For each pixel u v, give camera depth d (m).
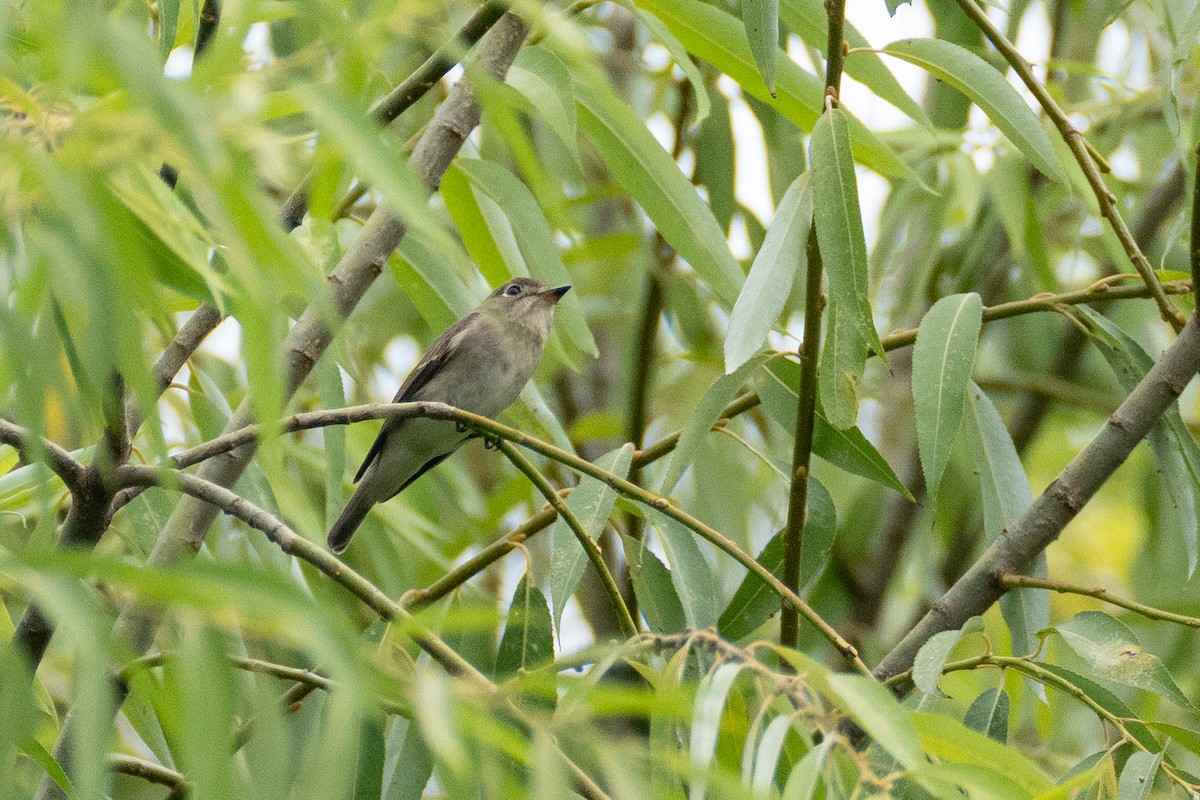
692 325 10.28
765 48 5.11
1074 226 10.80
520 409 7.89
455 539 9.36
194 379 6.79
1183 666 8.92
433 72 5.51
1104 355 6.54
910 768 3.06
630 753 2.97
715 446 9.73
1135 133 10.20
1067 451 11.94
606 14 11.84
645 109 10.62
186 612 2.69
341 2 2.90
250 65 3.66
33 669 4.95
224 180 2.54
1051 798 3.50
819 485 6.30
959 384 5.53
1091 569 11.95
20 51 2.92
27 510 6.09
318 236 5.69
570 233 3.54
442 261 7.24
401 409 5.16
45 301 3.20
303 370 5.85
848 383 5.07
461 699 2.79
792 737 4.23
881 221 9.30
